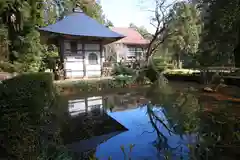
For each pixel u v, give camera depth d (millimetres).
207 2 10164
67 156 2236
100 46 13516
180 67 18609
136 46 20109
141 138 3008
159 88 8570
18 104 2846
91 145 2707
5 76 5523
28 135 2225
